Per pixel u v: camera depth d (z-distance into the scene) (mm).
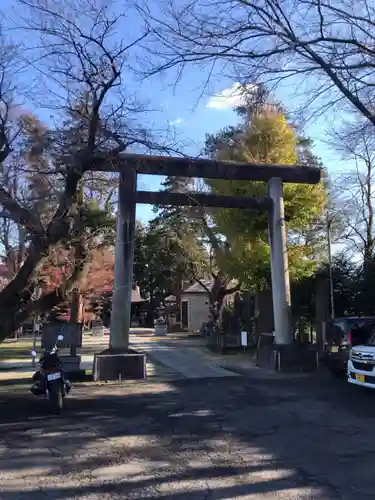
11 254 16156
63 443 7465
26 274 11133
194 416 9383
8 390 12586
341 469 6148
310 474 5969
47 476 5949
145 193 15703
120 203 15391
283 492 5363
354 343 13922
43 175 11469
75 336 14086
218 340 22719
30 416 9406
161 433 8062
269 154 20203
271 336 18156
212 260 30359
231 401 10961
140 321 61844
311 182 17375
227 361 19141
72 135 11328
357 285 21938
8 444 7410
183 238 31297
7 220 12406
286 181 17328
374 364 10883
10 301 11125
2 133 10766
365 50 8898
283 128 20203
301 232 22641
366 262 22281
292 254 21438
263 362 17219
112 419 9141
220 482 5695
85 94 11062
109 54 10680
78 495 5309
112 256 25891
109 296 45531
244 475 5941
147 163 15211
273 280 17141
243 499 5156
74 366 14102
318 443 7375
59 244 12055
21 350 24578
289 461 6496
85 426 8570
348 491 5395
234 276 22312
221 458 6648
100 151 11328
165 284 48250
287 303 16938
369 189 27500
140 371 14422
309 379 14273
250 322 25750
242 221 20547
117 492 5391
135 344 27875
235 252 21203
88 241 16078
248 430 8234
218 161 16328
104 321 55844
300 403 10641
